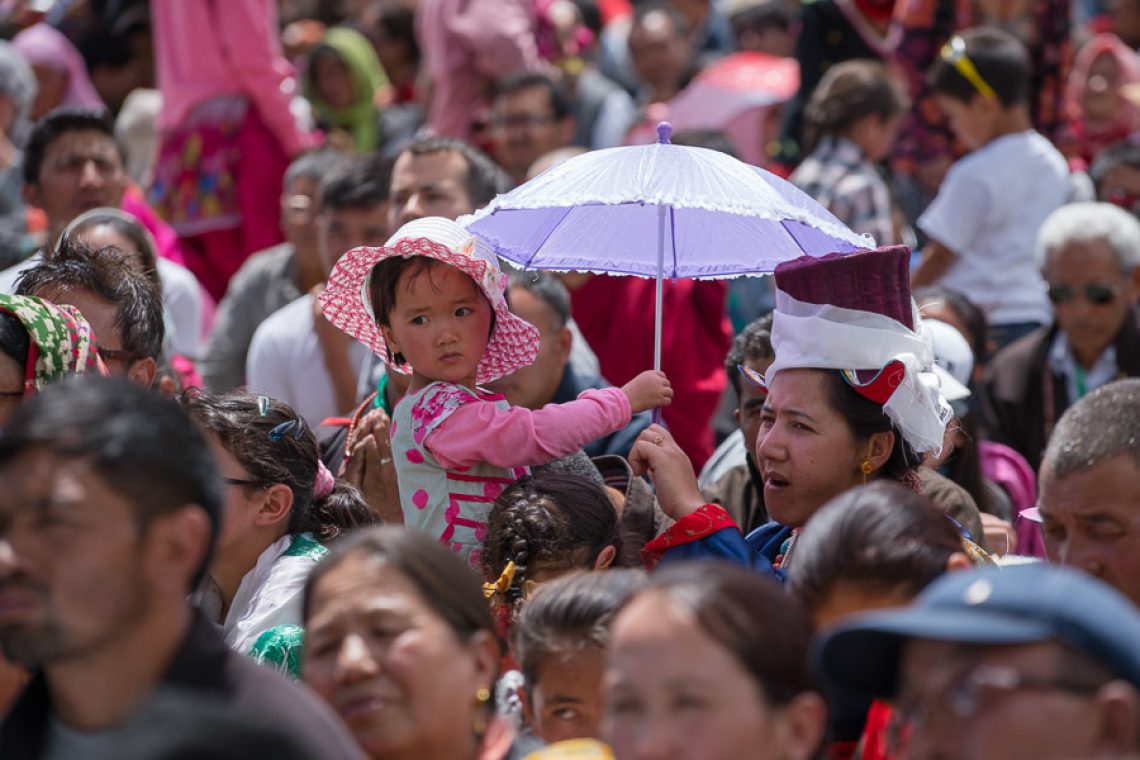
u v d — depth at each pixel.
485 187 17.75
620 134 30.16
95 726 7.98
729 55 34.34
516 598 12.18
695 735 7.74
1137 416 10.84
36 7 33.09
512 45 28.30
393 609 8.91
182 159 26.25
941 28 26.33
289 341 19.86
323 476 13.60
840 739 9.77
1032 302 22.86
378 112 31.31
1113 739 7.03
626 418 13.49
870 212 22.59
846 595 9.30
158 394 8.41
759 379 13.42
